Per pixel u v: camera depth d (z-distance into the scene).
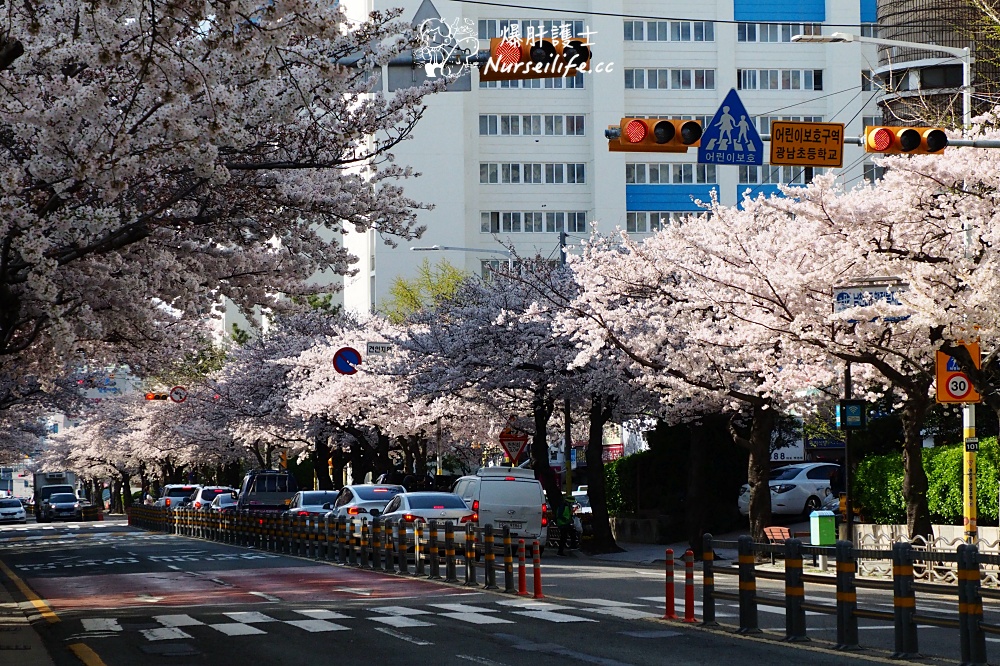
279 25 12.79
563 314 33.41
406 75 19.78
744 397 29.50
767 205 26.19
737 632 14.88
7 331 20.67
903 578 12.41
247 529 41.88
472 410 43.47
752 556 14.92
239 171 19.17
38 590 23.91
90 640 15.07
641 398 36.44
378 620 16.83
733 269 25.72
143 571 28.84
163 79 13.66
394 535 29.98
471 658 13.06
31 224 14.89
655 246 32.22
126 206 17.98
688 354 29.75
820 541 26.78
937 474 28.31
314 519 34.12
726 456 40.88
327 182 20.41
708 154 18.92
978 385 22.97
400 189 21.16
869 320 24.00
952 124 29.72
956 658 12.65
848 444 26.84
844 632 13.30
